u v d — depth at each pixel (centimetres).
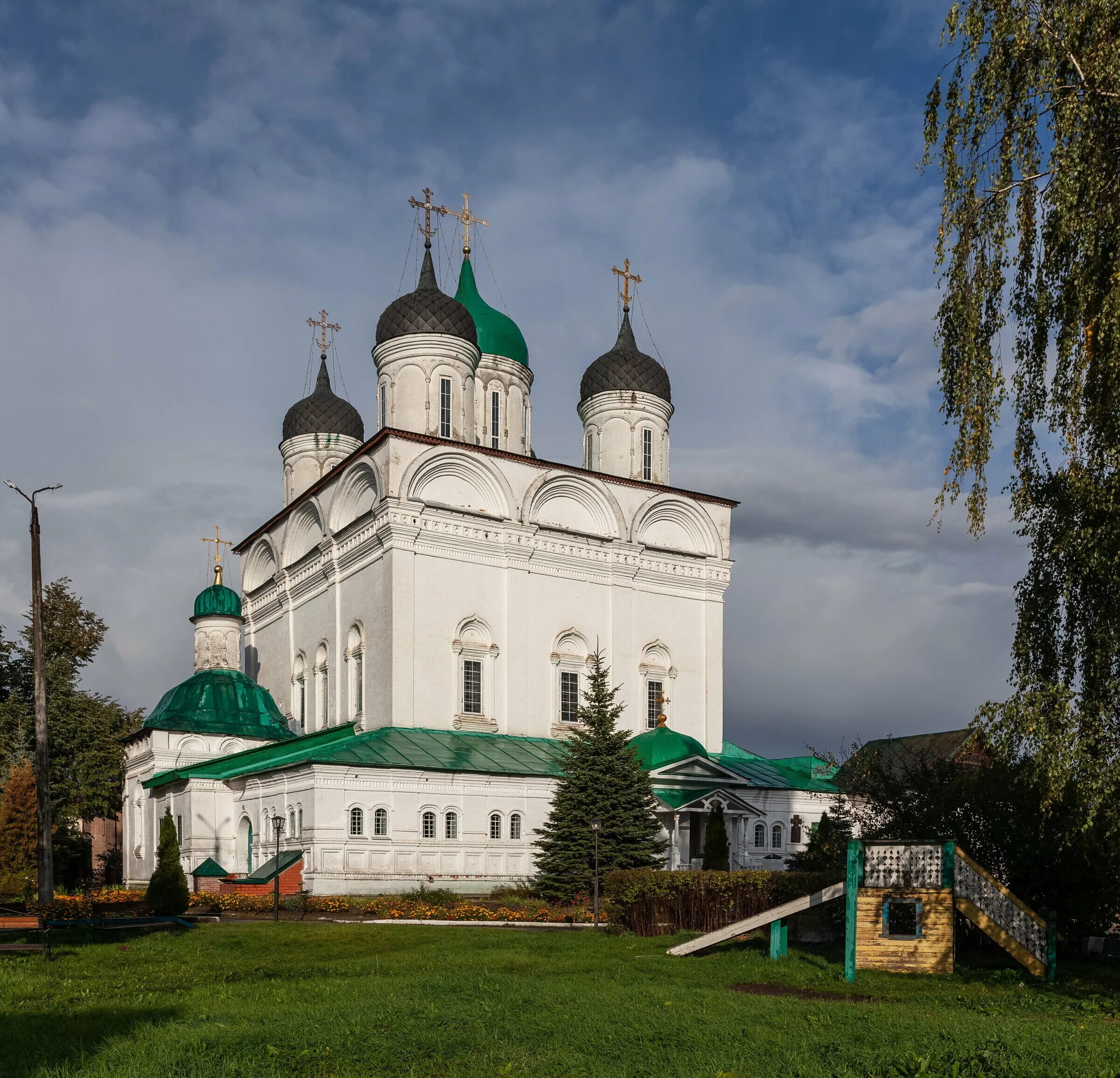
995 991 1838
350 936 2602
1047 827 2380
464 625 4688
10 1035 1313
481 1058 1170
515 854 4228
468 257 5922
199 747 4981
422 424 5034
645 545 5253
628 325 5934
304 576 5334
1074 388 1720
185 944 2478
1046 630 1836
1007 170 1866
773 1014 1473
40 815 2844
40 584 3002
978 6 1916
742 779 4672
